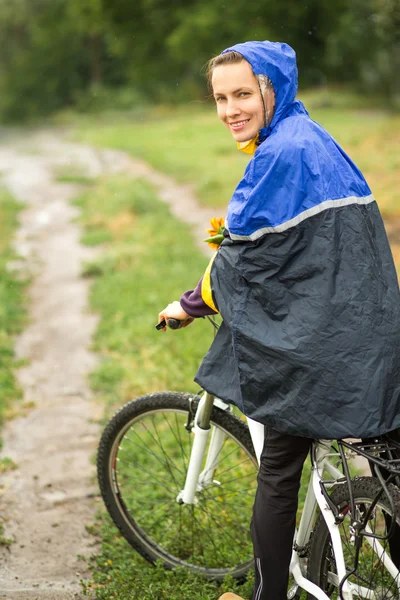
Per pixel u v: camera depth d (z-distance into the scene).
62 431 5.05
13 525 3.82
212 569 3.13
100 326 7.34
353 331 2.19
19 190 17.45
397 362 2.24
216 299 2.35
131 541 3.28
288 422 2.27
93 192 16.17
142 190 14.76
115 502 3.25
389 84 32.31
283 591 2.56
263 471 2.53
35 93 51.22
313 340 2.20
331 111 26.64
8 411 5.43
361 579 2.49
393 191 11.66
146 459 4.31
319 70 35.03
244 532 3.35
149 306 7.73
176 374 5.66
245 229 2.22
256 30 33.41
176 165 18.23
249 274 2.26
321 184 2.19
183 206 13.88
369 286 2.21
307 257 2.20
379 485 2.41
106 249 11.16
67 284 9.45
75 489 4.20
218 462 3.05
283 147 2.20
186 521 3.41
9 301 8.43
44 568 3.41
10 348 6.91
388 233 9.34
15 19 51.41
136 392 5.52
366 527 2.46
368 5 29.33
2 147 28.03
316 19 33.94
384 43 29.70
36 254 11.24
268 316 2.27
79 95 47.16
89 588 3.17
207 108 38.22
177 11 35.59
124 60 48.53
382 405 2.21
